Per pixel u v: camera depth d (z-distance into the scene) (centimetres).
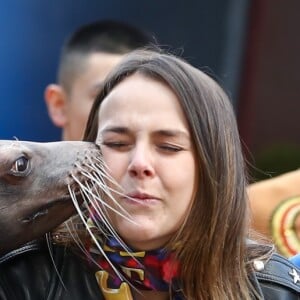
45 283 639
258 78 1647
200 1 1523
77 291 638
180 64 651
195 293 636
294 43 1673
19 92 1394
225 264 642
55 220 680
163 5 1502
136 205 617
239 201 650
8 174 675
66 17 1422
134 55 668
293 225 813
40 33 1404
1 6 1378
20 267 646
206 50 1538
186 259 632
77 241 650
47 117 1406
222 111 650
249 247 667
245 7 1569
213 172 638
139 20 1491
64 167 674
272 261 665
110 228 631
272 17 1636
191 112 633
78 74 999
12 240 681
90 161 655
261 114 1678
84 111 997
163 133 625
